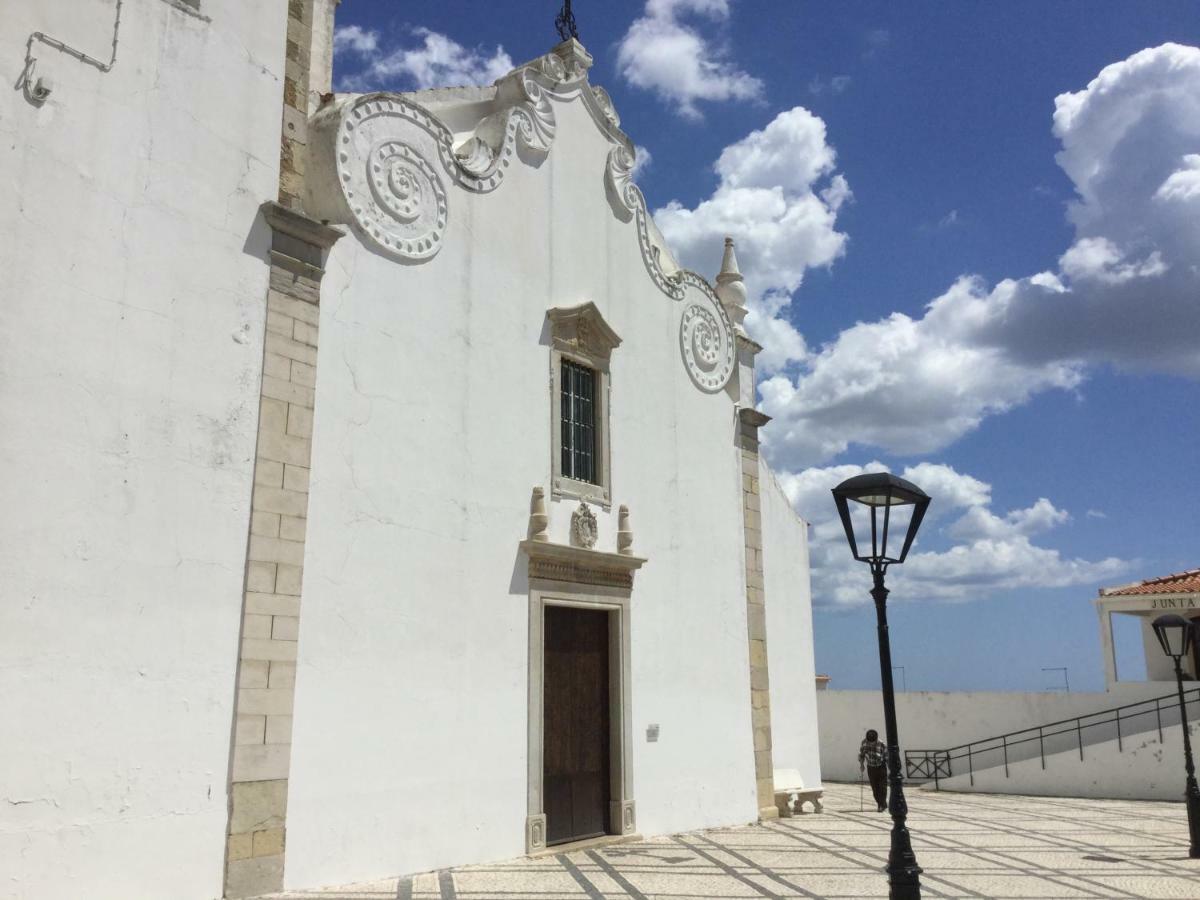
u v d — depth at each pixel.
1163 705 20.17
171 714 7.23
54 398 6.82
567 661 11.42
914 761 22.55
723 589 14.03
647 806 11.99
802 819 14.41
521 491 10.87
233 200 8.23
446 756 9.48
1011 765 20.00
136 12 7.68
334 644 8.56
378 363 9.40
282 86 8.84
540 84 12.09
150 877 6.95
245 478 8.01
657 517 13.05
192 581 7.50
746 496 14.91
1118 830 13.70
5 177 6.75
